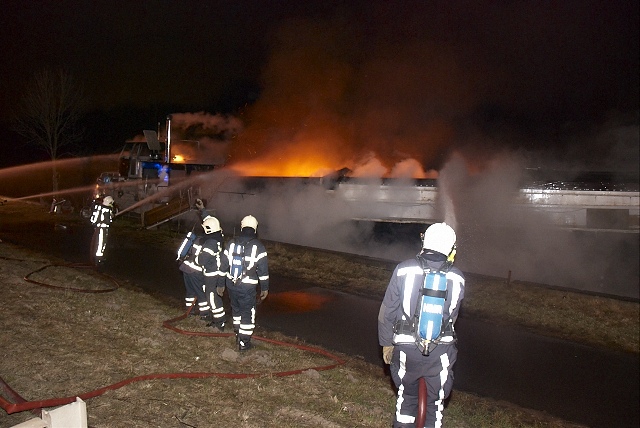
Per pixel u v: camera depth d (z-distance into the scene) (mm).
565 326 8797
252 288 6297
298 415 4707
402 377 3590
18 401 4371
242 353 6277
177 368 5594
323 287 10680
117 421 4270
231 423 4426
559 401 6098
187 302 7961
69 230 17078
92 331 6605
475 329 8547
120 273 11227
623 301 9258
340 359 6746
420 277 3479
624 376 6906
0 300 7637
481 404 5918
